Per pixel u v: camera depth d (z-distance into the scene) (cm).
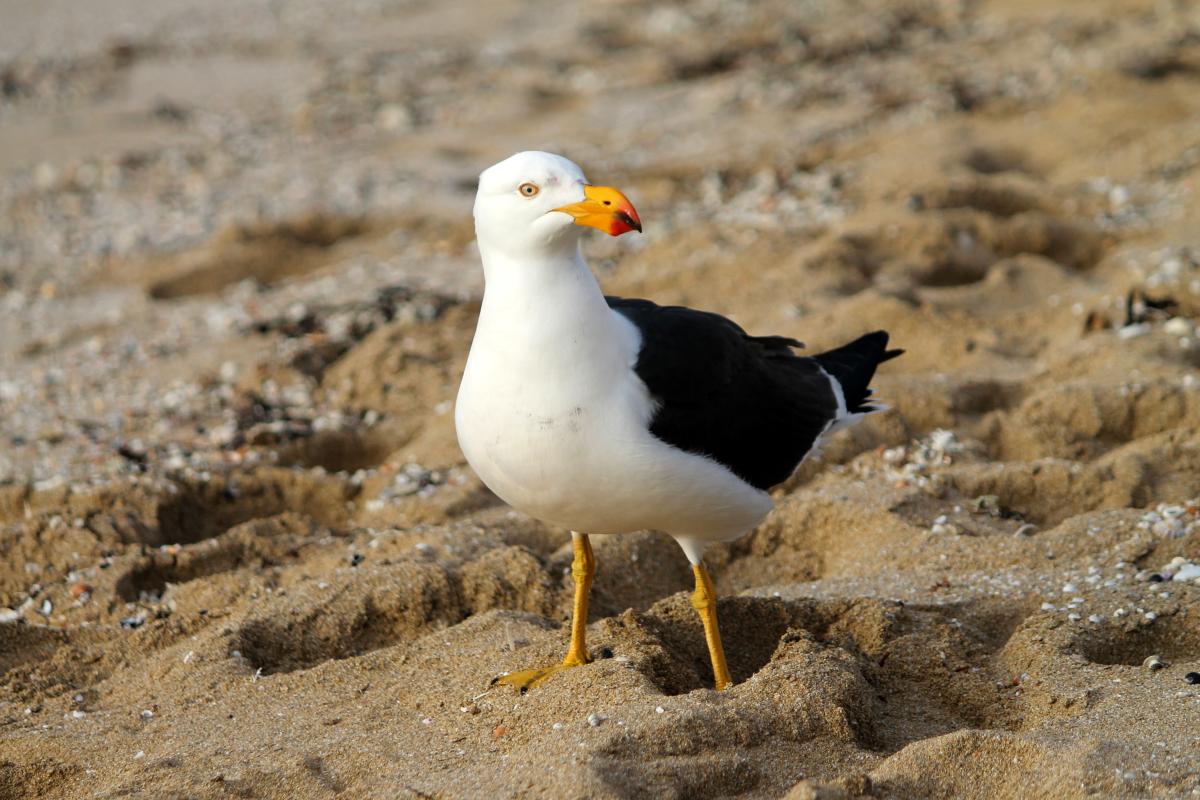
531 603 958
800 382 886
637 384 749
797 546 1062
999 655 827
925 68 2481
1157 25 2525
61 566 1055
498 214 731
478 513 1127
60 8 3606
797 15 3053
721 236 1723
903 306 1409
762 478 835
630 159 2148
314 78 2836
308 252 1872
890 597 919
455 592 955
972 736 670
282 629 920
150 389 1424
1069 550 951
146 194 2161
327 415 1340
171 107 2672
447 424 1285
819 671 743
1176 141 1866
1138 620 842
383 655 857
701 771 664
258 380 1416
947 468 1122
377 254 1842
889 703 796
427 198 2034
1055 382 1270
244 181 2194
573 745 679
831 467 1148
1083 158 1905
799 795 633
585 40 3008
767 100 2403
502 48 3009
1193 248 1513
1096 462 1102
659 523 793
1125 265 1520
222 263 1834
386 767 709
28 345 1594
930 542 995
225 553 1059
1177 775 636
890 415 1197
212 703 824
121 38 3278
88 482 1169
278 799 690
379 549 1038
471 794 657
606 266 1692
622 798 634
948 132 2048
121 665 912
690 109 2422
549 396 733
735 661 873
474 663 830
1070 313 1412
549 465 746
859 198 1823
